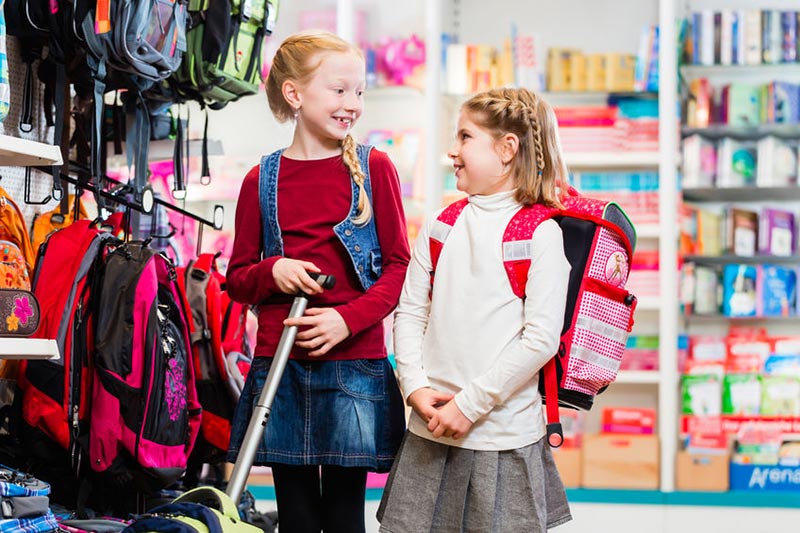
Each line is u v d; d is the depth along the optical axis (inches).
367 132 230.1
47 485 101.7
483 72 231.0
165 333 120.6
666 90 218.5
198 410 126.5
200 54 135.1
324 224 102.3
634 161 223.5
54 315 113.9
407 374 97.1
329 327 97.4
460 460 94.4
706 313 226.1
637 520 208.2
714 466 209.6
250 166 202.2
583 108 227.0
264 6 143.9
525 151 97.9
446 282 97.7
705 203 238.5
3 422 115.6
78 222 120.4
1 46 102.1
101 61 117.5
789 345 222.2
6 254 110.2
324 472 104.4
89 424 115.0
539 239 94.5
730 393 216.7
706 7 240.5
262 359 101.9
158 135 145.4
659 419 218.4
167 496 130.5
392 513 96.2
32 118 125.3
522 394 95.3
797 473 208.7
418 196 223.9
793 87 226.4
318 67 102.0
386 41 228.1
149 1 118.6
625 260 98.3
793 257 225.3
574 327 96.4
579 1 243.1
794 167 226.2
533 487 94.0
